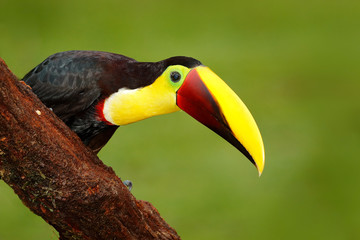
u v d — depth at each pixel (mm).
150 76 6895
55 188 5652
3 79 5172
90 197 5801
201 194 12977
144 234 6570
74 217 5891
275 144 15195
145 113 6977
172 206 12648
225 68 18562
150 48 19531
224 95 6793
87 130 7188
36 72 7105
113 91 6910
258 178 13828
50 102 6992
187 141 14820
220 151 14477
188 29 21281
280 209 13031
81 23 20766
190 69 6863
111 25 20984
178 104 6914
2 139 5293
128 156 14086
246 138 6742
